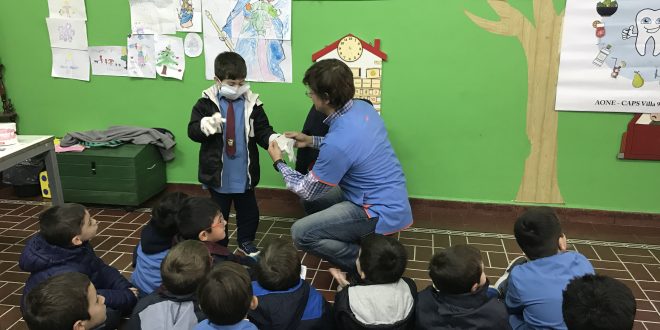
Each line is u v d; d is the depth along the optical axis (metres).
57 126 3.68
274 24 3.18
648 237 2.97
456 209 3.30
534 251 1.70
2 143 2.50
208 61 3.32
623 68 2.90
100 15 3.39
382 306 1.56
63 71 3.55
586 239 2.93
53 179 2.79
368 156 2.04
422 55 3.09
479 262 1.54
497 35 2.99
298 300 1.58
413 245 2.84
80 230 1.92
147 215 3.28
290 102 3.31
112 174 3.26
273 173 3.49
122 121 3.57
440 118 3.18
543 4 2.90
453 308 1.52
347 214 2.10
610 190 3.13
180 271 1.56
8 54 3.58
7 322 2.14
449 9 3.00
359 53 3.13
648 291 2.38
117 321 1.98
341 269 2.47
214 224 1.91
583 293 1.25
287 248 1.61
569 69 2.97
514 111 3.09
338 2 3.09
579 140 3.08
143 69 3.43
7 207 3.38
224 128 2.50
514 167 3.19
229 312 1.37
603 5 2.84
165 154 3.52
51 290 1.41
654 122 2.96
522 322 1.69
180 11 3.26
